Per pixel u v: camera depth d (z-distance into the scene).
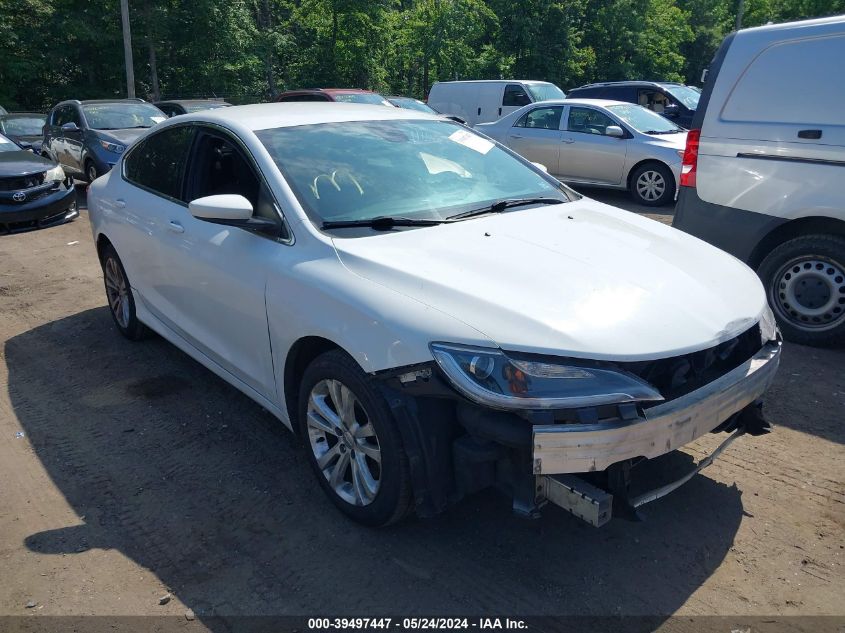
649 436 2.46
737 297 2.99
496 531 3.03
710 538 2.95
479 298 2.61
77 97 28.78
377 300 2.74
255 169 3.53
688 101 15.48
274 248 3.28
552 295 2.66
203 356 4.10
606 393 2.38
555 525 3.06
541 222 3.43
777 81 5.03
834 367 4.66
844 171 4.73
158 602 2.67
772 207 5.10
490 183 3.87
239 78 31.31
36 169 9.70
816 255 4.91
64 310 6.25
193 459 3.69
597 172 11.27
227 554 2.94
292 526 3.10
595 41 34.81
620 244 3.24
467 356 2.46
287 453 3.73
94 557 2.94
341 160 3.61
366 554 2.91
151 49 28.66
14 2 27.05
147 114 13.45
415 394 2.60
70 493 3.41
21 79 27.36
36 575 2.83
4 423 4.14
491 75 29.97
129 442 3.88
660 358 2.48
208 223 3.79
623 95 16.30
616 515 2.55
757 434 3.07
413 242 3.08
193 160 4.12
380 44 31.06
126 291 5.10
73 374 4.82
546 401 2.36
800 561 2.80
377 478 2.95
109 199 4.99
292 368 3.25
